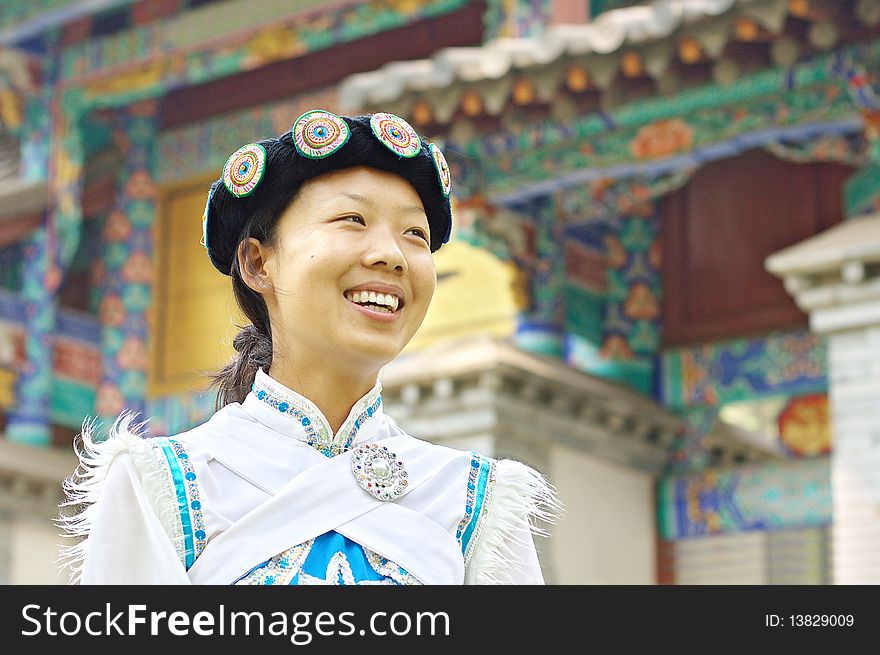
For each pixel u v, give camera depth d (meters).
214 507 2.71
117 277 18.30
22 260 18.30
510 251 14.26
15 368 17.86
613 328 15.25
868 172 14.27
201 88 18.50
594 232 15.46
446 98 12.94
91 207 18.45
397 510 2.77
